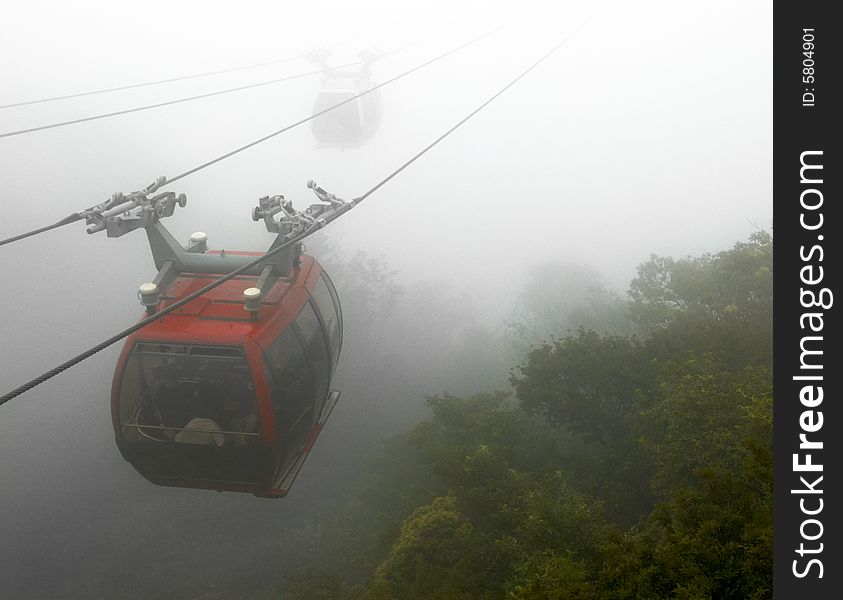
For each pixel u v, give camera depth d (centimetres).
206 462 1041
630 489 1602
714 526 852
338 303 1330
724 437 1191
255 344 980
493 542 1381
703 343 1642
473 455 1619
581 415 1780
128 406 1013
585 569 1038
